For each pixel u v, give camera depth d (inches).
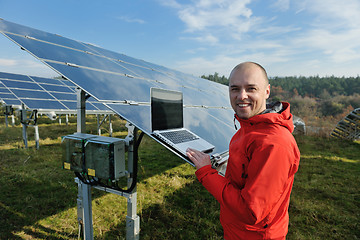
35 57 97.7
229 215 57.2
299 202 188.5
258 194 43.1
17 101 334.3
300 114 1141.1
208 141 114.7
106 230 137.1
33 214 149.4
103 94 99.7
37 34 132.2
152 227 143.9
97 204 169.0
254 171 45.9
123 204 171.3
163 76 232.1
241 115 53.6
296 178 250.7
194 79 334.3
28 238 125.9
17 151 292.4
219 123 165.0
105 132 490.9
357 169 294.5
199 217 158.7
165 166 272.4
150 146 381.7
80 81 98.7
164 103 97.7
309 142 480.1
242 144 52.4
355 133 533.0
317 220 163.8
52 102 332.5
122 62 193.8
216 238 136.5
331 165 308.8
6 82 339.0
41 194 178.2
